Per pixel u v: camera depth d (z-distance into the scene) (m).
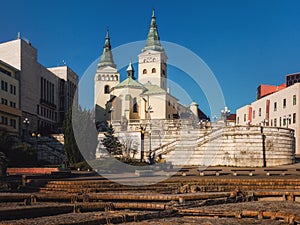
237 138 53.62
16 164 56.66
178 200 24.25
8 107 72.00
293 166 52.66
